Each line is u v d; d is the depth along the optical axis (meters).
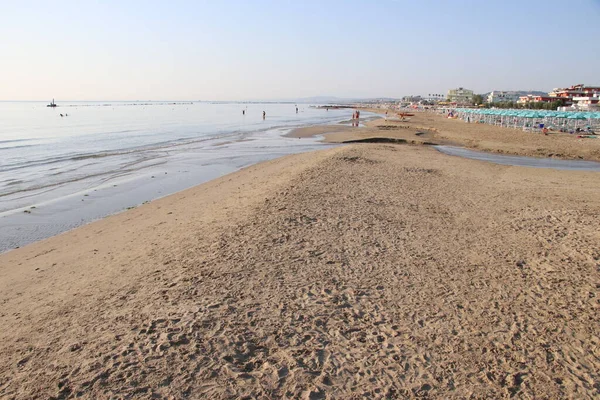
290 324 5.51
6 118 71.88
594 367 4.84
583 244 8.94
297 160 21.91
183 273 7.09
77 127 48.94
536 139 34.50
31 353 4.93
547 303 6.32
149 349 4.88
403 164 19.78
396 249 8.38
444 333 5.45
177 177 18.80
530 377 4.62
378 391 4.32
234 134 40.56
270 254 7.86
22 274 8.04
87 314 5.86
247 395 4.19
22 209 13.20
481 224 10.37
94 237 10.34
